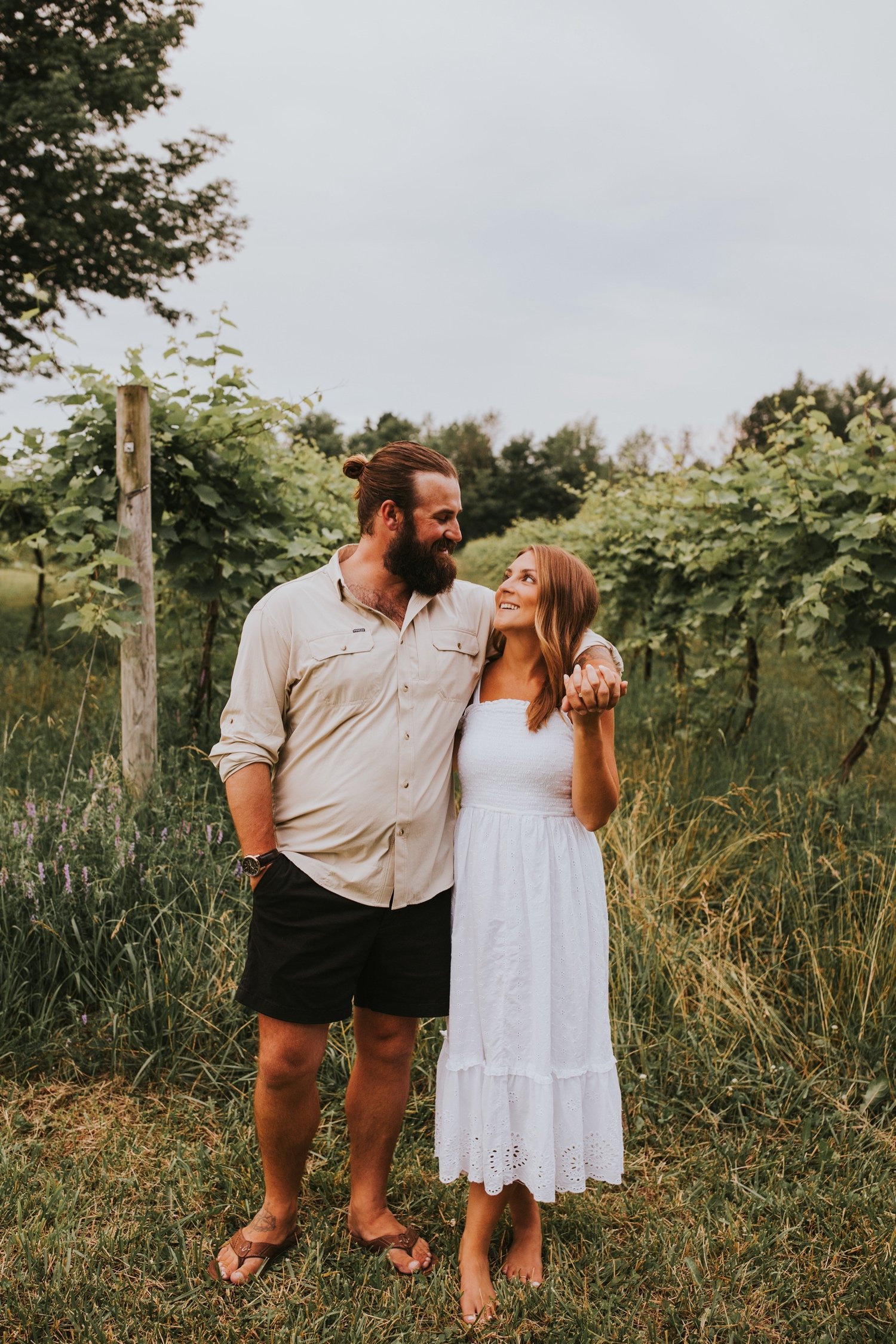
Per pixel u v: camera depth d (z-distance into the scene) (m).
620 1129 2.06
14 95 11.80
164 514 4.56
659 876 3.53
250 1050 2.81
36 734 5.15
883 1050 2.86
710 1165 2.45
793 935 3.30
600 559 8.34
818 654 5.08
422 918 2.05
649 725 5.60
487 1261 2.06
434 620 2.06
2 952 2.91
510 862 1.97
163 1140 2.45
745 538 5.23
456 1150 2.02
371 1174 2.16
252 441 4.65
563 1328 1.91
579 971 1.99
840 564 4.44
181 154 13.73
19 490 4.70
